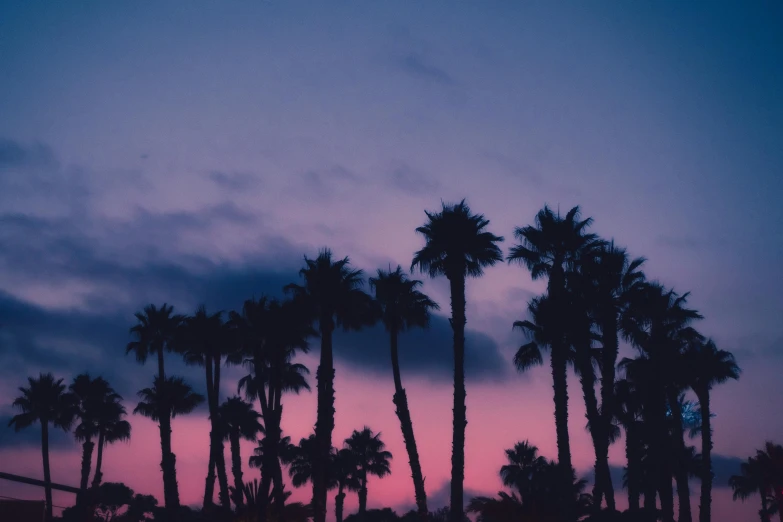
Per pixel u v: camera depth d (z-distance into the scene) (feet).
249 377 179.73
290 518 143.13
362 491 243.19
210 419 189.16
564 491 124.06
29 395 226.17
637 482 170.30
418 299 162.09
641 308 153.07
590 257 141.28
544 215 143.84
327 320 156.25
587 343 139.64
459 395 135.13
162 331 208.64
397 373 156.25
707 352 181.57
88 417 233.35
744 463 223.71
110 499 232.73
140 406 202.18
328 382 152.35
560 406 131.95
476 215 145.18
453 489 129.39
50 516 217.77
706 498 175.63
